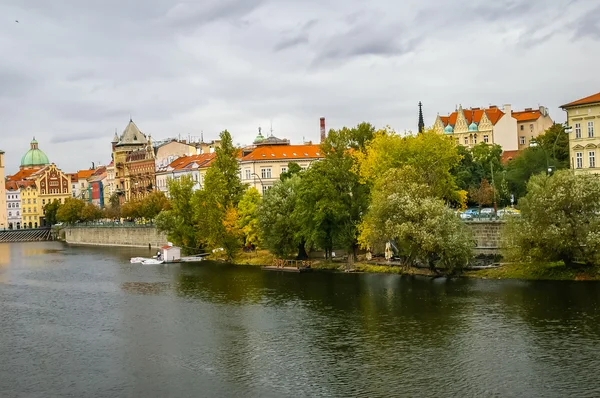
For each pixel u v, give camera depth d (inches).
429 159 4510.3
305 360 2551.7
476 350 2539.4
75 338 3053.6
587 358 2385.6
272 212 4992.6
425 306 3250.5
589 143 5054.1
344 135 4729.3
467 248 3875.5
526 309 3053.6
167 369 2536.9
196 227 6284.5
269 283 4271.7
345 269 4591.5
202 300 3818.9
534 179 3841.0
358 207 4626.0
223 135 6141.7
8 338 3093.0
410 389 2196.1
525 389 2149.4
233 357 2645.2
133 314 3523.6
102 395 2290.8
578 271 3659.0
